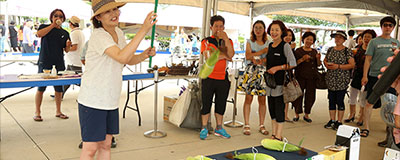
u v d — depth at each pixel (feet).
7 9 38.22
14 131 15.07
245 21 37.65
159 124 17.31
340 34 16.84
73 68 19.26
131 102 22.63
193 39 42.42
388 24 15.07
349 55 16.83
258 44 15.40
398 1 23.45
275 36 13.96
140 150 13.37
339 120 17.72
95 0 7.77
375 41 15.47
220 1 26.16
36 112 16.97
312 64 18.42
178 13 35.37
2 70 35.24
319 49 67.10
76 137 14.57
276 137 14.53
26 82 11.74
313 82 18.85
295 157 6.71
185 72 16.35
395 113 6.86
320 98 27.91
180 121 15.48
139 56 9.00
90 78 7.94
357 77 18.39
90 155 8.45
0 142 13.53
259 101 16.35
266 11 27.50
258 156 6.25
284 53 13.85
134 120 17.93
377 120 20.26
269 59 14.20
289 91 13.97
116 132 8.84
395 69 3.77
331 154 6.89
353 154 7.42
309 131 17.29
